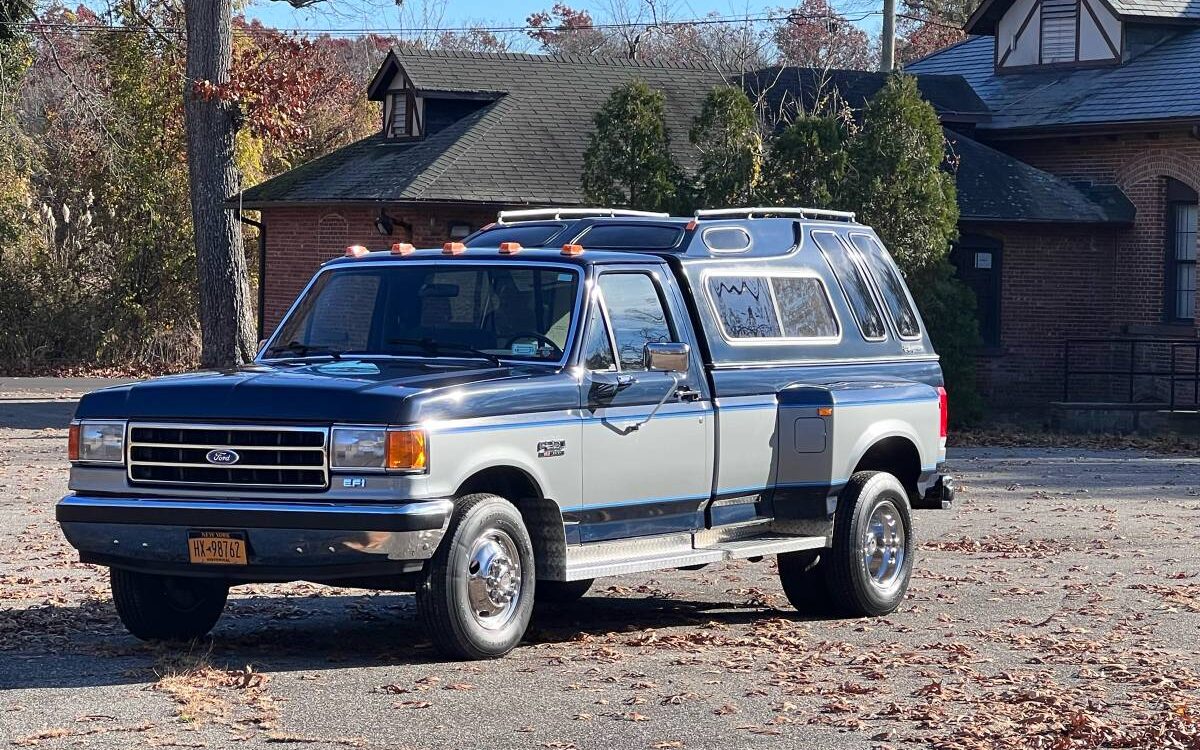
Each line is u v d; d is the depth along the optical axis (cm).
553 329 936
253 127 2878
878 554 1086
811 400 1051
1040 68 3419
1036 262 3052
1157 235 3034
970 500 1778
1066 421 2741
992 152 3159
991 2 3475
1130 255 3075
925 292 2645
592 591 1182
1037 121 3188
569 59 3328
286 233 3167
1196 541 1470
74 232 3941
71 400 3075
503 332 946
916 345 1179
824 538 1049
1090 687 841
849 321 1123
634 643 955
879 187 2564
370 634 980
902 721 757
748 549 995
